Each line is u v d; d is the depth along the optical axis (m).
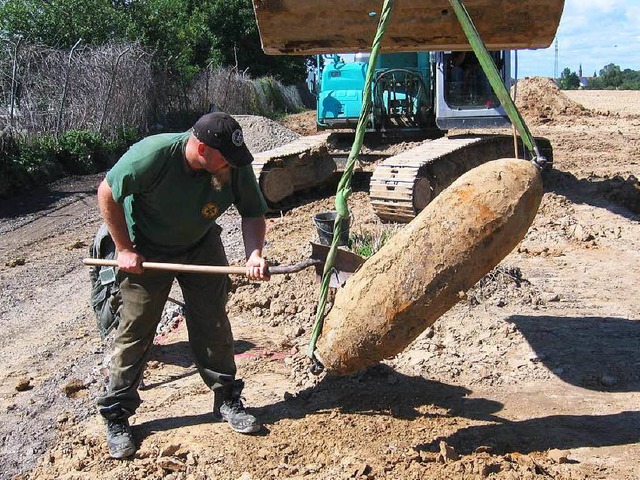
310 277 7.47
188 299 4.69
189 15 41.12
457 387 5.39
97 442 4.83
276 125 21.36
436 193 12.10
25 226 13.02
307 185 13.98
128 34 27.94
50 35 26.00
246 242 4.65
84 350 6.89
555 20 6.27
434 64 14.16
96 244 5.60
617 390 5.32
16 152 16.48
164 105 26.53
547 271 8.94
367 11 6.31
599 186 13.45
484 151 13.58
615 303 7.45
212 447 4.52
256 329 6.87
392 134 15.48
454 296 4.34
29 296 8.84
